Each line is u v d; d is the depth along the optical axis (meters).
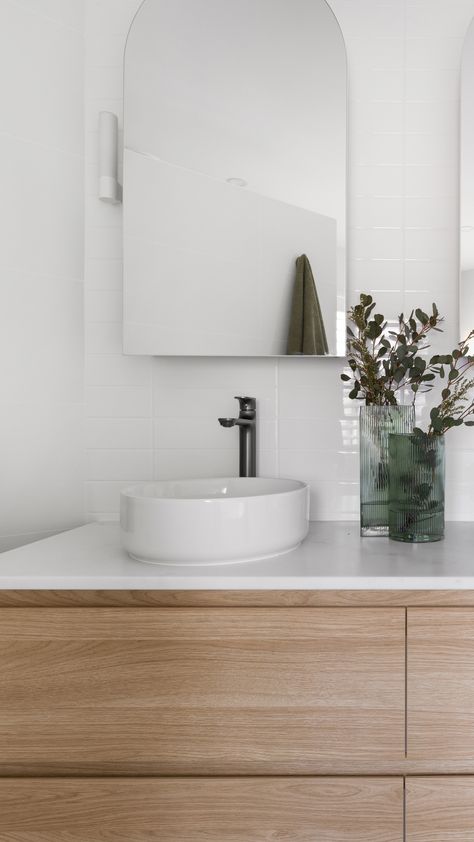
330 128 1.35
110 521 1.40
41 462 1.33
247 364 1.40
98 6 1.39
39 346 1.33
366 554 1.04
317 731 0.89
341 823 0.89
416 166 1.36
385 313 1.37
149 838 0.90
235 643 0.89
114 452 1.40
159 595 0.89
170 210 1.37
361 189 1.37
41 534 1.34
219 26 1.38
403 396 1.36
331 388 1.39
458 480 1.38
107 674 0.89
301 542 1.14
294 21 1.36
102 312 1.39
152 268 1.36
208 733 0.89
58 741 0.89
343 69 1.35
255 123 1.37
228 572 0.91
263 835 0.89
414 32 1.36
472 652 0.89
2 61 1.28
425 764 0.89
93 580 0.90
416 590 0.89
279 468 1.40
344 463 1.39
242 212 1.37
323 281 1.36
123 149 1.37
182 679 0.89
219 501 0.93
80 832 0.90
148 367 1.40
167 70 1.37
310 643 0.89
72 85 1.38
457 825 0.89
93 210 1.39
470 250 1.34
